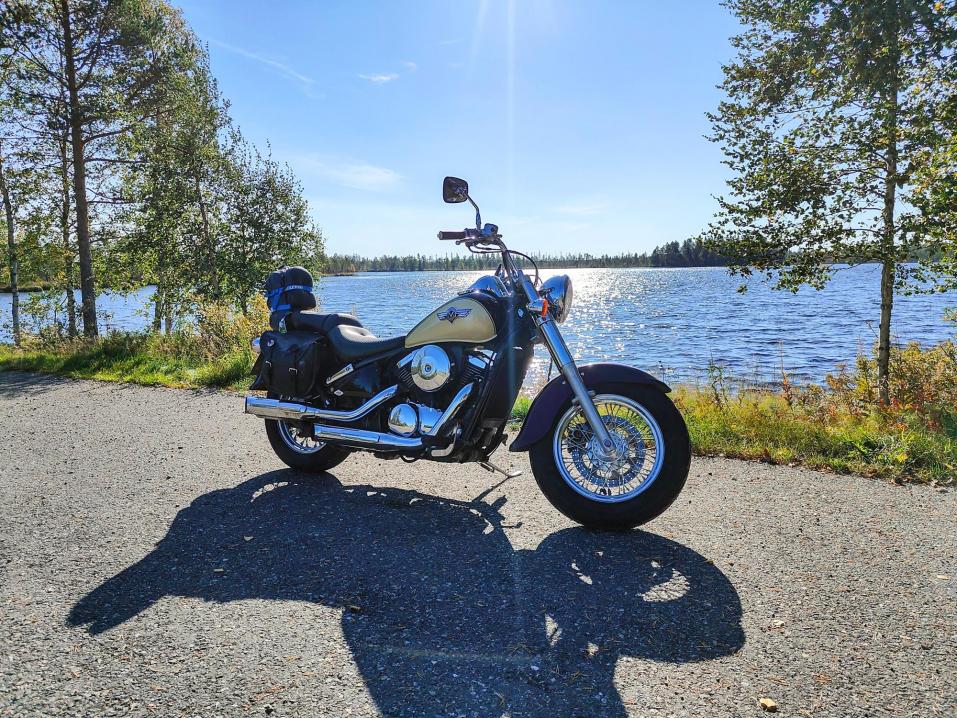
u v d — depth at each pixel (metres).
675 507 4.21
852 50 8.84
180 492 4.70
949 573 3.21
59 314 23.50
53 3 17.52
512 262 4.07
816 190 10.40
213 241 22.23
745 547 3.57
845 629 2.73
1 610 2.97
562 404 3.89
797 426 5.84
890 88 9.10
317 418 4.63
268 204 22.83
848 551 3.50
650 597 3.04
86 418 7.47
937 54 8.16
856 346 23.66
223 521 4.12
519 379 4.10
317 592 3.15
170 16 20.14
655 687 2.38
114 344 13.53
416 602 3.03
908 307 44.56
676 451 3.67
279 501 4.48
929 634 2.68
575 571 3.33
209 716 2.23
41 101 17.69
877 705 2.25
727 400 7.54
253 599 3.08
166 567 3.45
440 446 4.08
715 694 2.33
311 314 4.83
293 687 2.39
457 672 2.48
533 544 3.69
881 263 10.47
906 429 5.71
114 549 3.69
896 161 9.76
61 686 2.40
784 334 28.91
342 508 4.33
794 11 9.58
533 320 4.10
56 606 3.01
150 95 19.31
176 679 2.44
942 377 9.61
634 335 30.30
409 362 4.27
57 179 19.67
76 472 5.24
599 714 2.23
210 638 2.73
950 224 8.77
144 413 7.71
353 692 2.36
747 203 10.84
